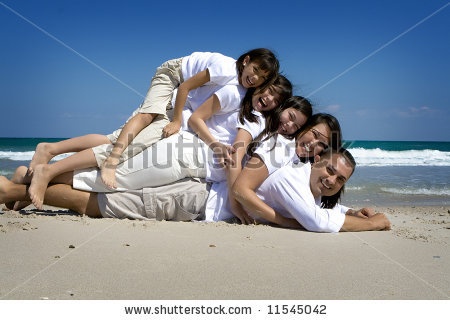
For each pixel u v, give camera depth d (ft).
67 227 11.96
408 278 8.46
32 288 7.52
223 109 14.16
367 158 48.47
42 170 13.42
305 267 8.98
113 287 7.63
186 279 8.09
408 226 14.14
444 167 39.75
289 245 10.73
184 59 15.58
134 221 13.26
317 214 12.23
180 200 13.58
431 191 25.11
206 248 10.19
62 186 13.73
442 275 8.67
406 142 121.08
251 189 12.66
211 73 14.20
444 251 10.57
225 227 12.53
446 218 16.38
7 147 70.18
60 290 7.47
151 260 9.12
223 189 13.67
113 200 13.65
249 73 13.67
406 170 36.73
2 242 10.27
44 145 14.37
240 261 9.25
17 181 14.23
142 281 7.93
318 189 12.84
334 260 9.53
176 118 14.43
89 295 7.30
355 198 22.79
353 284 8.09
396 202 21.59
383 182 28.63
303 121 13.28
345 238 11.70
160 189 13.64
